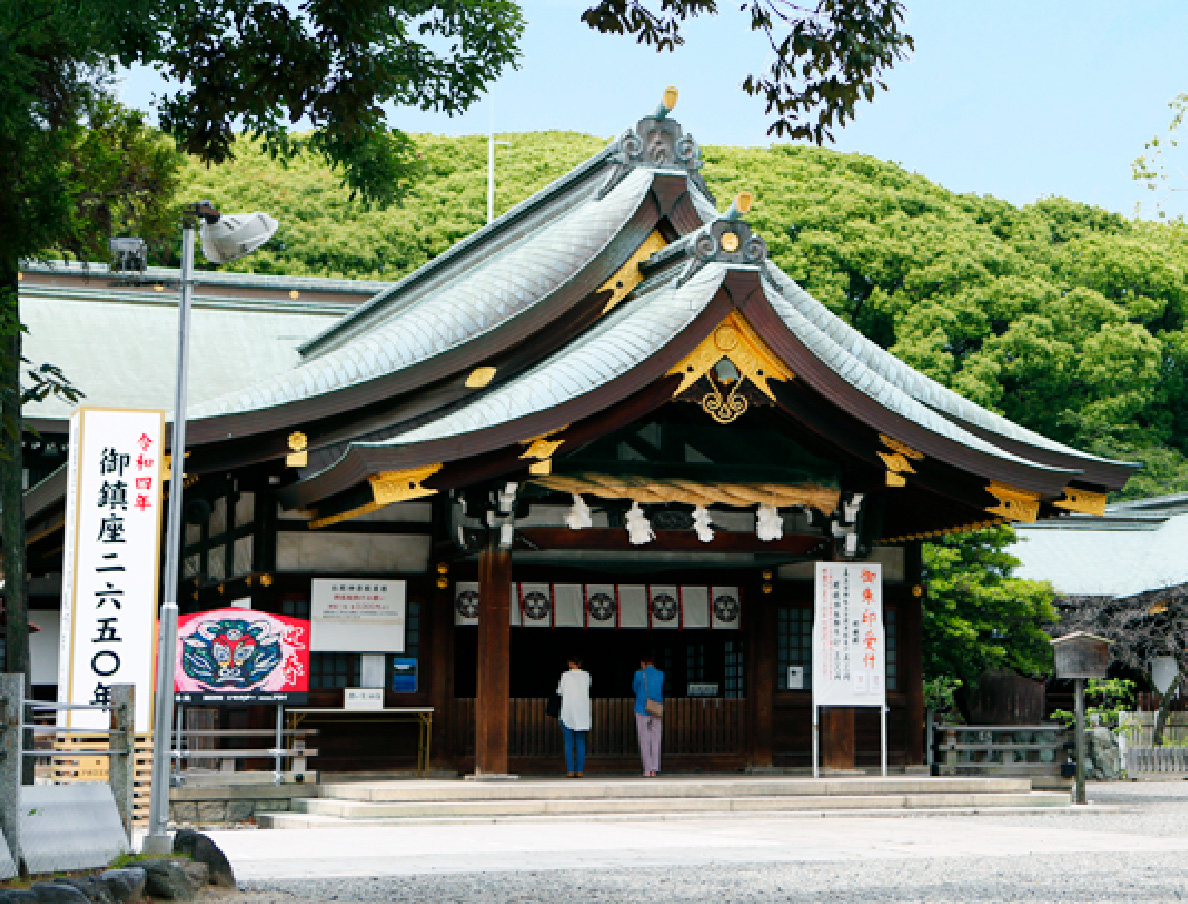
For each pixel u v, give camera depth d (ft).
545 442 59.93
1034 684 94.73
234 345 96.12
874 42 34.09
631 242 70.85
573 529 62.64
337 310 103.65
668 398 60.85
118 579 55.93
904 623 76.89
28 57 34.76
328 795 60.59
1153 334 181.98
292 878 37.68
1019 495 66.69
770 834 50.21
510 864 40.83
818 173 192.44
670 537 63.72
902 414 62.90
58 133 37.47
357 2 33.53
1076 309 173.88
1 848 31.60
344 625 66.54
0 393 35.50
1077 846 46.52
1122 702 114.11
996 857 42.96
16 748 32.63
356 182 41.32
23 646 39.42
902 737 75.87
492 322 69.51
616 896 33.58
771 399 61.87
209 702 60.29
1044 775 75.82
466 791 57.41
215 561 73.26
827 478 65.51
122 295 97.35
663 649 86.84
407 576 68.08
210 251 46.78
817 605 63.82
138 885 32.65
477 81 41.88
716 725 71.56
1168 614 113.09
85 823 35.91
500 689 61.31
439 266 82.23
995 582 87.56
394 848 45.55
